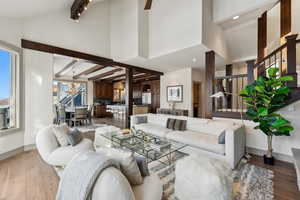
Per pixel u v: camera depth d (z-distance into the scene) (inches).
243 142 119.6
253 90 106.4
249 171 96.5
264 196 72.7
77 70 281.7
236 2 141.3
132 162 50.3
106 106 385.4
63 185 44.1
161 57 179.6
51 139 97.2
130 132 142.5
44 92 147.9
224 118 148.6
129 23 184.7
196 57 179.2
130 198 40.2
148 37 187.2
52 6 141.9
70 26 166.7
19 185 81.4
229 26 181.6
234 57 235.0
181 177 67.4
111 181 38.0
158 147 109.7
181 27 152.2
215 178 58.6
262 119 103.2
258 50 172.6
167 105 273.0
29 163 108.7
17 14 125.6
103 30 196.4
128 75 219.0
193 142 117.3
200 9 136.9
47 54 150.6
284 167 102.1
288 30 144.3
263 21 169.3
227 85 237.8
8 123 127.4
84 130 220.5
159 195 52.9
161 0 171.3
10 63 128.7
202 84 266.7
